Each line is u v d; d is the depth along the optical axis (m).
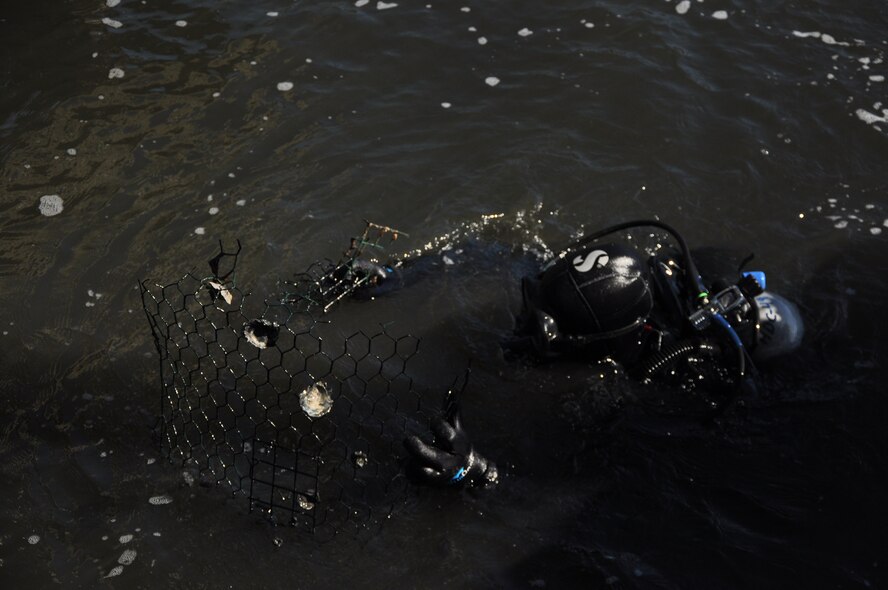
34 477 3.92
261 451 3.98
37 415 4.06
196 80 5.11
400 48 5.27
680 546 3.83
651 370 4.08
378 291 4.35
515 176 4.77
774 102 5.04
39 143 4.84
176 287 4.36
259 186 4.69
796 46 5.27
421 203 4.67
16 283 4.38
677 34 5.31
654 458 4.01
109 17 5.39
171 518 3.84
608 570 3.78
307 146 4.85
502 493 3.93
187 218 4.58
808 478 3.97
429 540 3.83
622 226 4.19
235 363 4.17
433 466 3.84
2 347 4.21
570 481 3.96
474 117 4.98
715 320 4.04
